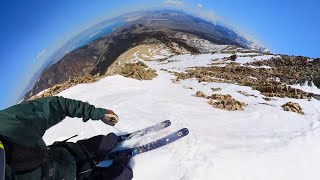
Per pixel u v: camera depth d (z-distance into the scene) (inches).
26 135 41.4
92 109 54.5
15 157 40.5
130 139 77.5
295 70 430.9
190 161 69.3
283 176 71.4
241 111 121.3
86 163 55.5
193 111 113.0
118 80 189.3
